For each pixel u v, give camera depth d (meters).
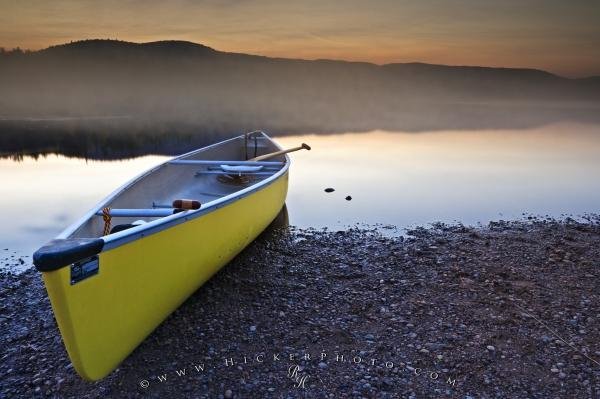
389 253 7.20
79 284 3.25
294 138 26.25
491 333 4.70
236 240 5.93
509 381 3.93
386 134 29.80
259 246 7.45
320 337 4.64
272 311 5.16
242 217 5.90
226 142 10.60
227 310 5.15
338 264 6.69
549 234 8.31
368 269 6.50
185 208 4.41
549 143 25.12
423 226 8.98
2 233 8.66
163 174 7.54
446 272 6.34
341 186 12.90
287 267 6.50
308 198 11.38
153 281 4.09
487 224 9.16
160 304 4.31
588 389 3.81
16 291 5.86
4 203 10.96
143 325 4.11
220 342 4.52
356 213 9.97
